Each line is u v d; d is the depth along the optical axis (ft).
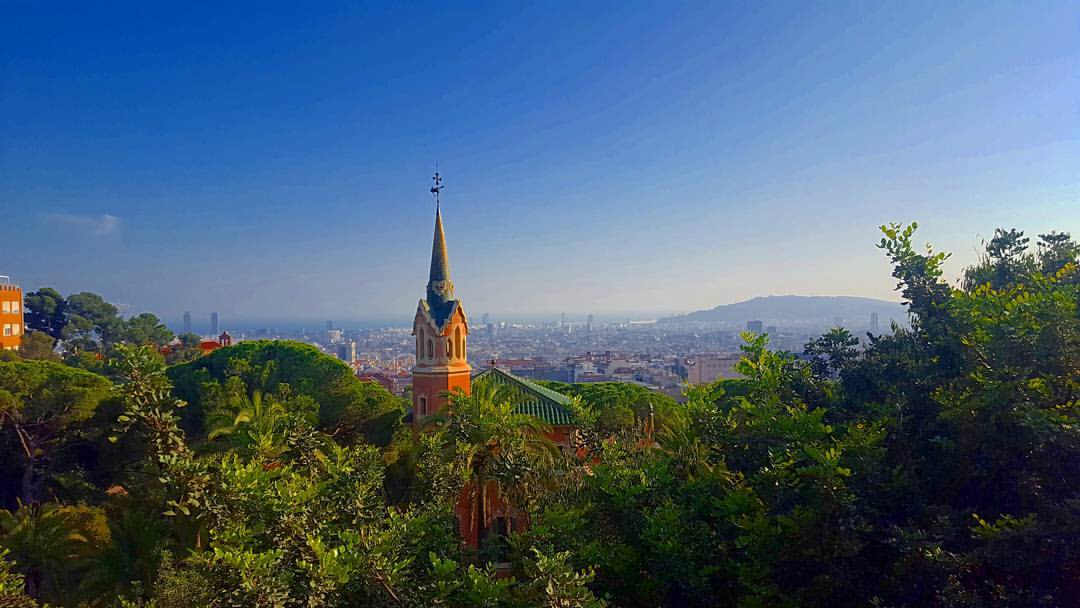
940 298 63.31
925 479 58.03
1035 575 48.14
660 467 67.00
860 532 52.34
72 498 141.38
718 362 651.25
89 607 100.12
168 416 51.06
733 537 60.13
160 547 102.68
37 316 355.97
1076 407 48.85
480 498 102.47
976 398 52.06
